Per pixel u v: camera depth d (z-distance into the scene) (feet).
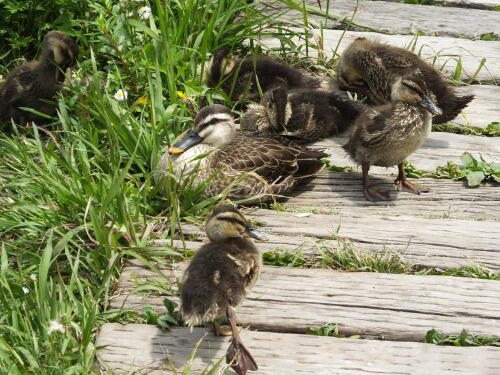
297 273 22.41
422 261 23.09
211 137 26.50
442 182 27.20
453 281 22.00
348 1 38.60
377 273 22.39
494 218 25.52
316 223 24.93
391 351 19.85
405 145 25.95
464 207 25.98
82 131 27.40
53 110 30.07
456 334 20.45
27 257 23.58
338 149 29.43
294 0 36.83
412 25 36.88
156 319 21.03
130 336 20.52
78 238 23.89
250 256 20.42
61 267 23.12
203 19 32.48
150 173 24.64
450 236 24.02
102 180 24.77
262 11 36.22
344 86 32.91
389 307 21.18
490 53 34.76
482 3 38.75
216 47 32.81
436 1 39.17
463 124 30.53
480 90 32.71
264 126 29.12
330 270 22.67
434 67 32.81
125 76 30.45
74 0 32.73
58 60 29.07
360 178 27.71
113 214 24.06
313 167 27.32
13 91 29.68
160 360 19.80
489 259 23.12
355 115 30.45
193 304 19.01
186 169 25.99
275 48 34.06
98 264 22.44
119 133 26.78
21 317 20.38
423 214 25.76
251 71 32.12
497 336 20.33
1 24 33.01
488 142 29.48
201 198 25.76
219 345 20.12
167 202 25.41
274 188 26.22
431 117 26.94
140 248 22.84
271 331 20.74
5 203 25.23
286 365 19.49
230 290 19.45
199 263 19.84
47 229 24.23
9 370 18.89
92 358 19.69
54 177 25.20
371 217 25.23
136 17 31.73
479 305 21.17
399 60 30.99
